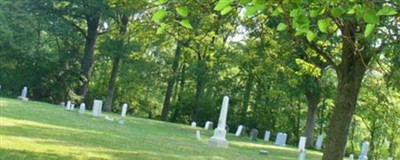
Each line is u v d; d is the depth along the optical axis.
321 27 4.55
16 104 29.95
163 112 54.00
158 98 60.59
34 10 44.06
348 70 12.50
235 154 20.55
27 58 45.22
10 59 44.97
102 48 45.66
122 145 17.23
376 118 40.16
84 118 28.06
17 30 43.16
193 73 49.75
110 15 42.84
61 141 15.74
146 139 21.08
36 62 45.81
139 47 44.84
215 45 24.45
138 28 15.41
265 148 28.27
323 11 4.50
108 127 24.33
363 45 10.27
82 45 50.22
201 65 47.91
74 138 17.11
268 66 19.17
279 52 17.02
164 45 17.27
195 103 54.00
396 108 33.75
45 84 46.22
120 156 14.38
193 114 54.44
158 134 25.44
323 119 50.44
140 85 55.91
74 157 12.91
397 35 8.70
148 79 53.47
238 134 38.50
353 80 12.45
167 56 53.56
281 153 26.28
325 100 47.41
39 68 46.28
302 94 40.72
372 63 12.48
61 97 46.09
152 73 53.19
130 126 27.89
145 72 52.81
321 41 12.62
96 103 31.67
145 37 15.55
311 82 35.50
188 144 21.94
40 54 44.91
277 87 36.91
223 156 18.88
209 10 12.20
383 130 44.97
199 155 17.86
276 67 18.22
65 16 45.66
